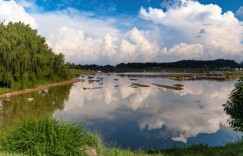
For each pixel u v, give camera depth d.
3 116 37.50
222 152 14.85
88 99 62.56
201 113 43.44
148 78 156.25
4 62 67.62
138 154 14.91
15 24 84.94
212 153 15.28
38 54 79.25
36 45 78.81
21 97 61.22
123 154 13.74
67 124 11.64
